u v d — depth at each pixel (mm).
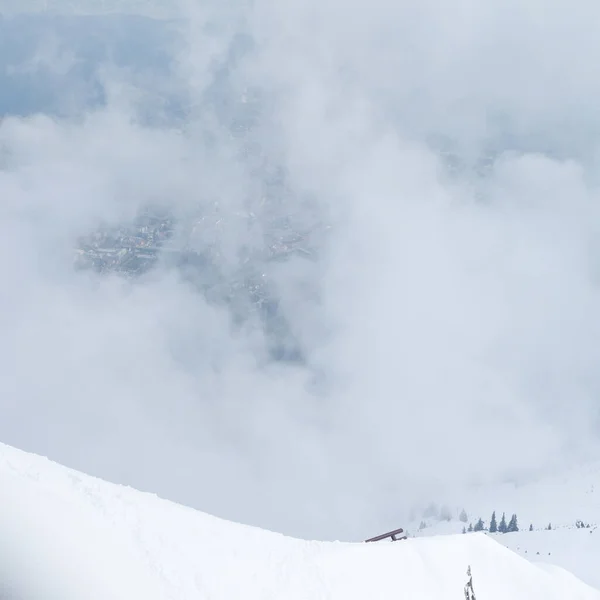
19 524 15719
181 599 17094
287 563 22031
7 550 14477
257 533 23438
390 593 22953
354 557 24062
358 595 22266
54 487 19391
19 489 17562
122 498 20828
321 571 22359
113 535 18172
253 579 20406
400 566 24625
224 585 19156
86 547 16453
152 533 19484
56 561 15070
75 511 18125
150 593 16375
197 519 22094
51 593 13891
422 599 23625
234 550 21422
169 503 22828
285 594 20406
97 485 21172
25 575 14008
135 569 17062
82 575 15156
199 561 19453
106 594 15055
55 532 16219
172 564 18516
